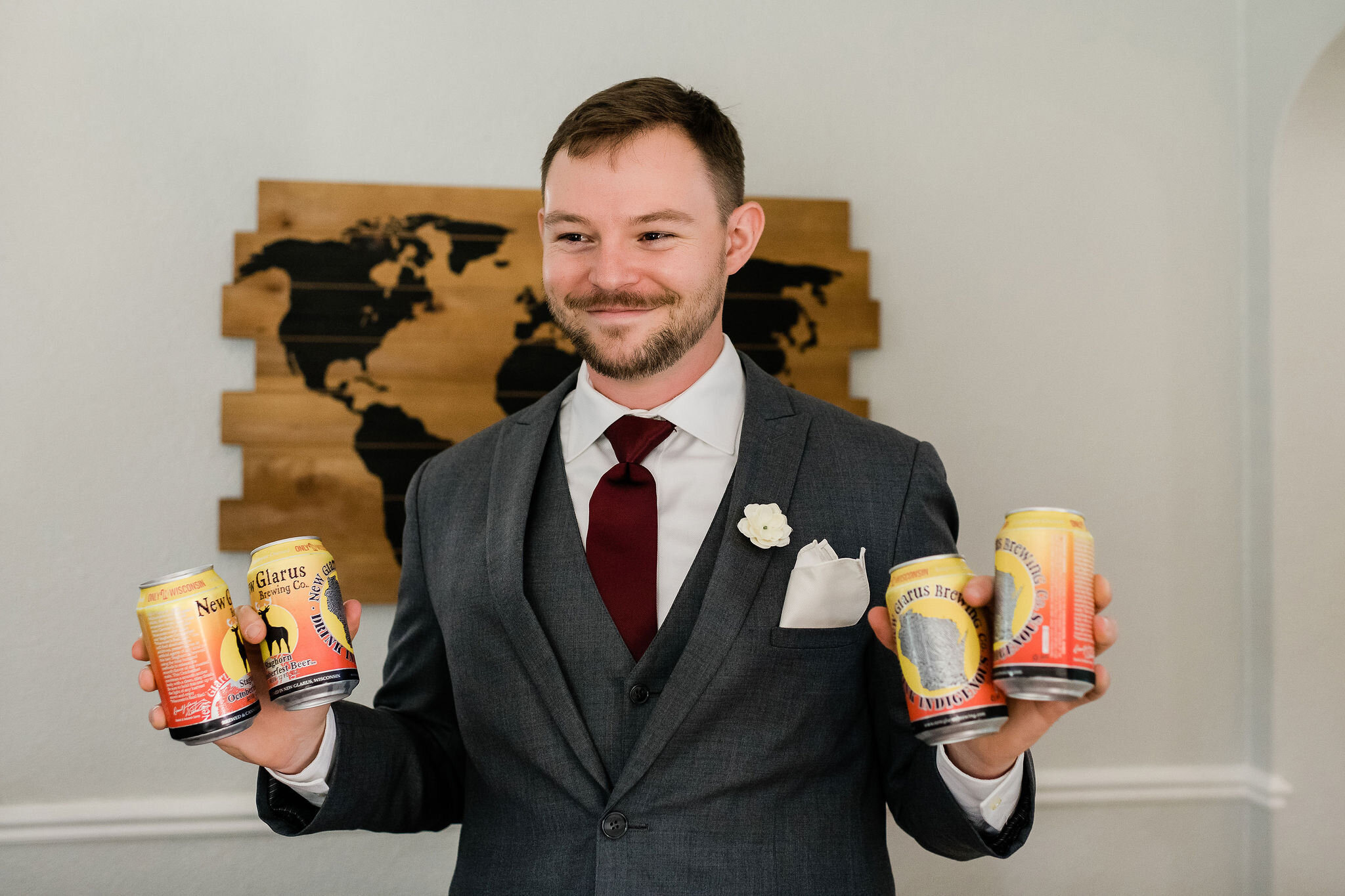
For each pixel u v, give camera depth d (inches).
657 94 43.4
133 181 75.1
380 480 74.7
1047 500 80.7
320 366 74.7
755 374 48.9
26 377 73.5
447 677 49.4
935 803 38.4
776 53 81.0
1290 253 80.2
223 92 76.4
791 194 80.3
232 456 75.0
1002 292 81.5
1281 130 79.1
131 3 75.9
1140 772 79.9
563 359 76.7
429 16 78.5
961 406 80.6
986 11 82.9
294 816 41.3
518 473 47.1
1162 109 83.7
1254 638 80.6
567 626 43.0
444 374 75.8
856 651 42.7
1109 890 79.2
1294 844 77.6
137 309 74.6
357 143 77.3
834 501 44.2
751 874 39.6
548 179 44.6
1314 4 75.1
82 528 73.4
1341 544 79.3
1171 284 82.8
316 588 36.5
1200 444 82.2
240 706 34.7
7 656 72.3
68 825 71.5
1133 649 80.9
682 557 44.0
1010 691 31.5
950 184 81.7
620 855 39.6
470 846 44.7
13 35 74.7
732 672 40.7
